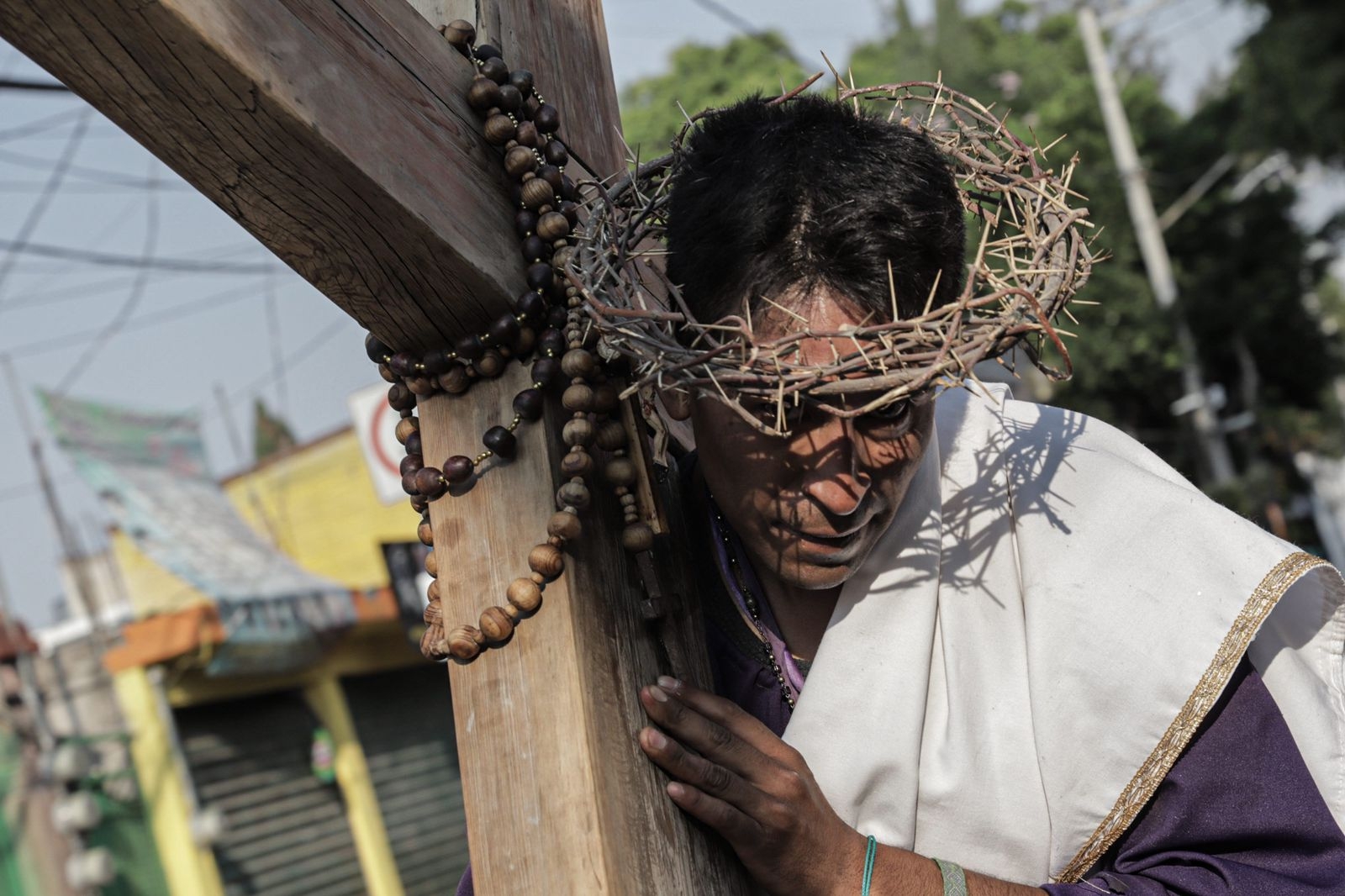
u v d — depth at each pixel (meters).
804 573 1.17
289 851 8.83
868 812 1.26
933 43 18.64
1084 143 18.05
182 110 0.96
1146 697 1.24
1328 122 14.55
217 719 8.77
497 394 1.21
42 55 0.92
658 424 1.40
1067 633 1.27
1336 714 1.32
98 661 8.70
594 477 1.22
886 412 1.10
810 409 1.09
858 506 1.11
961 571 1.34
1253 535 1.27
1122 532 1.30
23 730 7.74
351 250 1.11
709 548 1.40
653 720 1.17
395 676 10.54
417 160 1.10
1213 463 17.36
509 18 1.36
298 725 9.33
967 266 1.15
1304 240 18.23
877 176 1.09
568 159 1.33
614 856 1.09
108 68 0.93
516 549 1.17
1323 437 19.62
